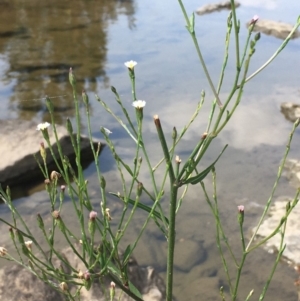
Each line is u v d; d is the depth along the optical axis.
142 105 1.32
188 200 3.63
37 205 3.63
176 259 3.00
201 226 3.34
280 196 3.70
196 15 10.01
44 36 8.36
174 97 5.64
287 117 5.10
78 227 3.31
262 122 4.95
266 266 2.94
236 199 3.65
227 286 2.78
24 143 4.18
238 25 1.13
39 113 5.19
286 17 9.73
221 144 4.49
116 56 7.32
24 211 3.55
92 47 7.76
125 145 4.46
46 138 1.42
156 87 5.98
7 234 3.24
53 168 4.14
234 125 4.88
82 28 8.95
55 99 5.59
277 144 4.50
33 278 2.52
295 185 3.84
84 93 1.40
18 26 9.00
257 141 4.55
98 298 2.47
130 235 3.22
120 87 6.00
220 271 2.91
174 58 7.20
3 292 2.45
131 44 7.97
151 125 4.86
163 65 6.88
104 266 1.36
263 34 8.45
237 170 4.05
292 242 3.11
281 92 5.83
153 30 8.87
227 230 3.30
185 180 1.27
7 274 2.55
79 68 6.75
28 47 7.70
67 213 3.48
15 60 7.04
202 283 2.80
